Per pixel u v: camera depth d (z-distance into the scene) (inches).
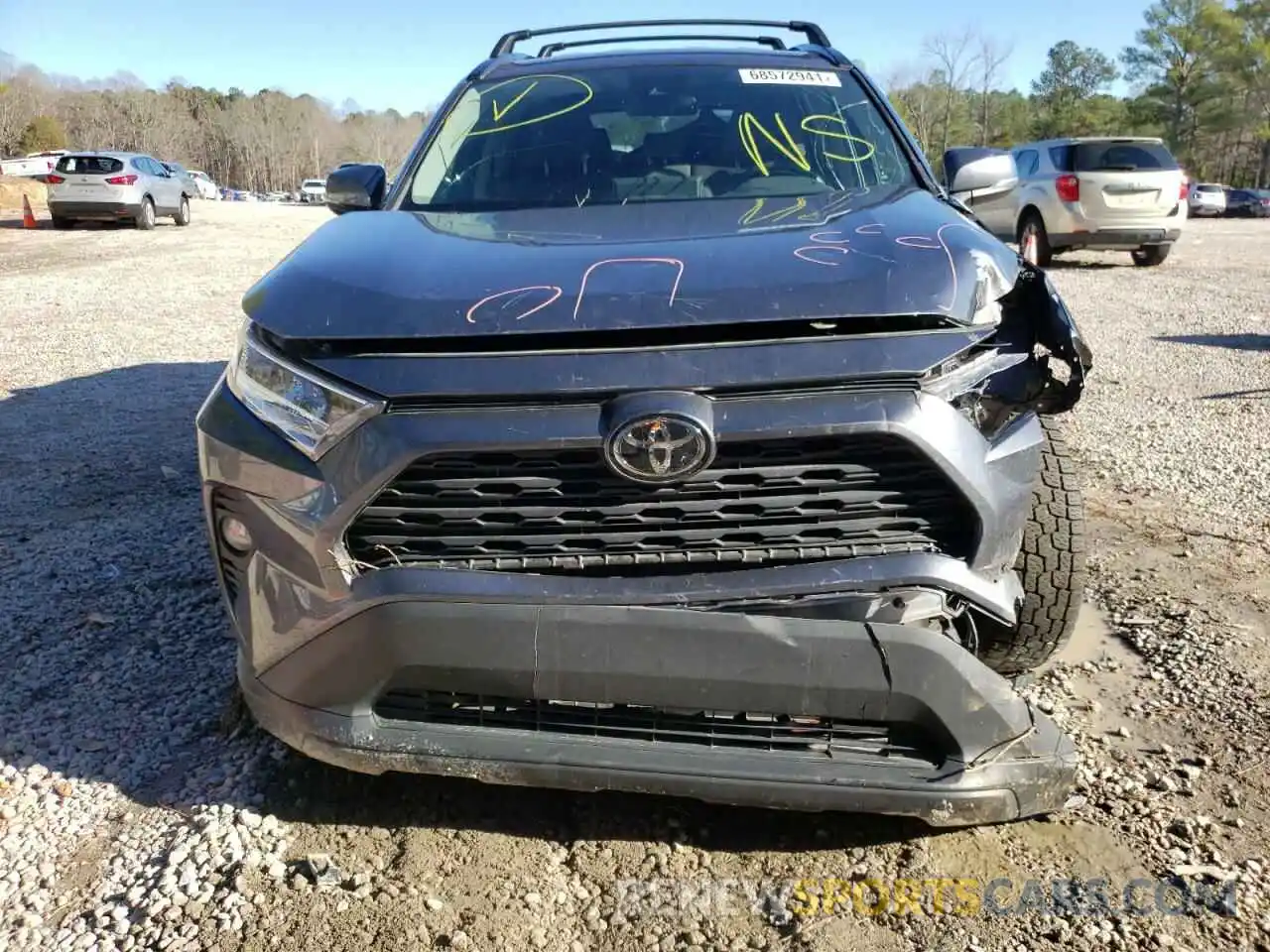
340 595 86.4
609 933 86.5
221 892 90.4
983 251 96.0
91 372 306.2
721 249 96.8
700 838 97.3
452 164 137.0
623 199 125.5
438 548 86.1
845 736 87.0
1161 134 3031.5
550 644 84.0
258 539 89.7
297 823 99.4
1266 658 129.5
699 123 139.3
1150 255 598.2
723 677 83.8
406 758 88.8
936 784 85.3
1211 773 106.7
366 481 84.2
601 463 83.9
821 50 162.1
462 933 85.8
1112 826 98.7
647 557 85.2
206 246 705.0
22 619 144.4
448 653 85.0
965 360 88.4
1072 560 112.2
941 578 85.9
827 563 85.7
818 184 128.0
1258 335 359.9
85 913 88.7
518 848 96.1
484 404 83.4
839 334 85.9
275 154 4488.2
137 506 191.5
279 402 88.5
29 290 482.9
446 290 90.1
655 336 84.9
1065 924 86.6
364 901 89.3
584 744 87.4
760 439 83.0
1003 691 87.4
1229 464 211.0
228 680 127.1
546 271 93.0
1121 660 130.5
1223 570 157.3
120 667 130.8
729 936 86.2
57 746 113.1
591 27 167.5
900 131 140.4
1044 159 589.3
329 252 103.7
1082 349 95.6
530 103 145.9
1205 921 86.7
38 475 209.0
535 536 85.4
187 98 4702.3
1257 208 1790.1
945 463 85.0
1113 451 221.3
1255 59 2834.6
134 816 101.3
